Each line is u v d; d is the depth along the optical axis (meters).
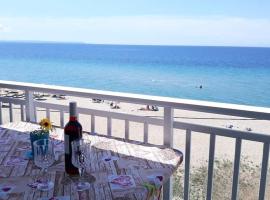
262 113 1.47
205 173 4.07
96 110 2.03
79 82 31.88
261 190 1.60
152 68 41.19
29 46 118.88
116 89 28.28
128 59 55.47
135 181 1.18
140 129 7.47
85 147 1.31
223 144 7.27
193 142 7.31
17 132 1.83
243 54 69.62
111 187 1.13
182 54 69.81
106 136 1.81
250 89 27.11
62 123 2.21
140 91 27.33
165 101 1.74
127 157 1.45
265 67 41.09
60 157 1.42
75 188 1.12
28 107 2.27
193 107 1.66
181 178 3.16
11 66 44.78
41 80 33.44
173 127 1.79
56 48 103.00
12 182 1.17
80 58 58.31
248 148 6.67
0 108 2.54
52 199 1.04
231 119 12.30
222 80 31.41
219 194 3.10
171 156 1.47
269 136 1.50
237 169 1.64
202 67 41.62
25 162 1.37
